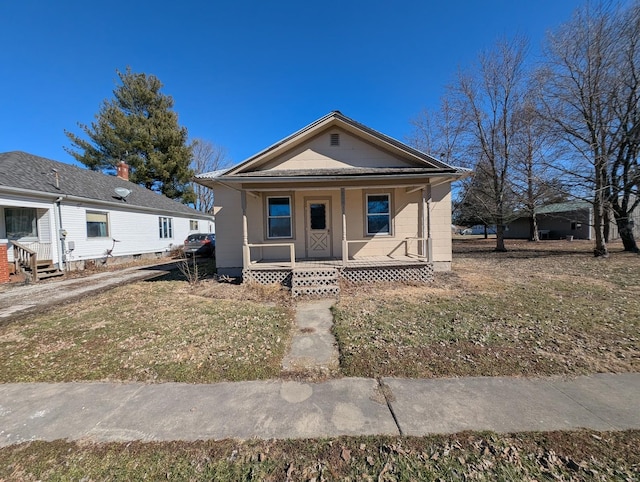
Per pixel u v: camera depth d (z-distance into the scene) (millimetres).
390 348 4062
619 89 11750
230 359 3865
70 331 4992
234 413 2744
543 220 28219
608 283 7801
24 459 2234
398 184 8398
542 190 15461
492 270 10430
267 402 2908
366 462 2143
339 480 1999
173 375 3488
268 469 2098
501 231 17562
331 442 2342
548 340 4195
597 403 2770
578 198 13344
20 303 7066
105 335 4781
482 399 2865
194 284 8875
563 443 2266
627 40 11180
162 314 5895
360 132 9273
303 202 10195
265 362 3768
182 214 20875
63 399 3029
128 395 3084
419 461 2131
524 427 2457
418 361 3672
